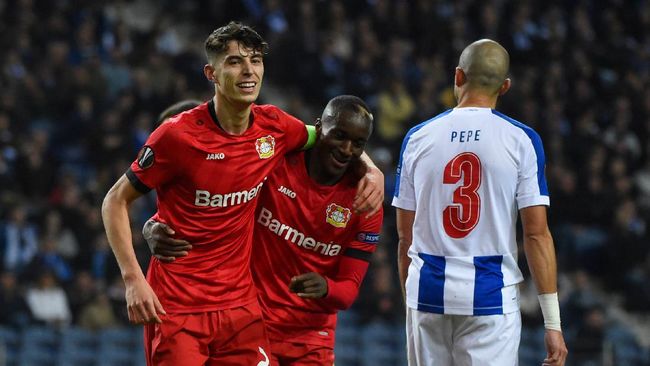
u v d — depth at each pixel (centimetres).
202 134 1956
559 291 5906
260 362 2050
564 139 6688
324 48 6638
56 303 4953
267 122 2030
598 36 7812
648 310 6056
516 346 2008
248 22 6819
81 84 5909
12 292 4878
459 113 2020
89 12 6444
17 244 5103
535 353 5341
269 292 2159
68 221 5275
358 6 7094
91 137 5681
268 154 2019
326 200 2138
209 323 1995
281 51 6588
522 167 1978
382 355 5200
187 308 1984
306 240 2148
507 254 1994
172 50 6750
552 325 1972
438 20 7038
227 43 1939
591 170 6469
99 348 4941
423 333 2036
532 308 5506
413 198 2069
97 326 4972
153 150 1945
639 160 7100
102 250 5209
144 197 5491
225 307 2005
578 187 6391
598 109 7169
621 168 6538
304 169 2122
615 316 6106
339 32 6850
